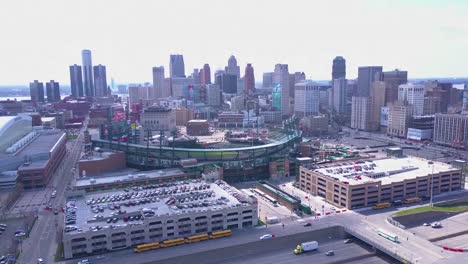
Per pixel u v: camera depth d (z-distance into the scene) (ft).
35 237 566.77
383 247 505.25
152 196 650.84
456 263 453.99
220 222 579.48
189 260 495.41
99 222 540.93
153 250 516.73
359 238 547.49
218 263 493.36
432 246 513.04
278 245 540.52
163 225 542.98
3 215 653.30
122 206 602.85
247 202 615.57
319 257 503.61
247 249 526.16
